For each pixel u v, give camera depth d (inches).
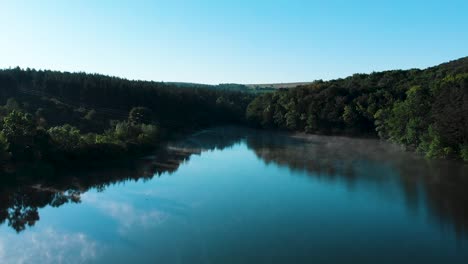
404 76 4753.9
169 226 1397.6
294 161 2785.4
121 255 1160.2
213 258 1130.0
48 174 2242.9
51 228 1392.7
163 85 6363.2
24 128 2358.5
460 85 2632.9
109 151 2733.8
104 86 4785.9
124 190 1934.1
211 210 1581.0
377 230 1338.6
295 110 4921.3
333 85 4783.5
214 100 6653.5
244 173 2373.3
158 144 3555.6
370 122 4190.5
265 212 1549.0
